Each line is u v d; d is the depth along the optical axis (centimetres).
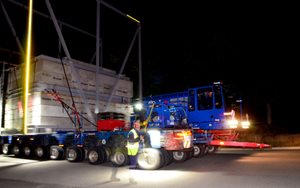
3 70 1602
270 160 1126
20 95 1460
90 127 1473
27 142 1447
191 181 752
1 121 1546
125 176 860
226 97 1342
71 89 1431
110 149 1168
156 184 732
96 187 718
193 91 1390
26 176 906
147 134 1018
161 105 1222
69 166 1120
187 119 1378
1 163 1261
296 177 764
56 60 1409
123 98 1688
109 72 1716
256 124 2589
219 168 959
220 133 1312
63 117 1394
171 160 1071
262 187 663
